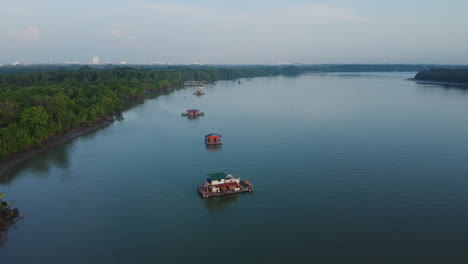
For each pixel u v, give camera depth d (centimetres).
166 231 6844
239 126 15712
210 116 18350
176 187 8919
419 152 11294
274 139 13250
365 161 10494
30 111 12031
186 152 11750
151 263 5853
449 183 8800
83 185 9025
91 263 5862
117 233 6775
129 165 10506
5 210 7362
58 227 6988
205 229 6919
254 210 7650
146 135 14175
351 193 8331
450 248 6125
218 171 9950
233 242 6444
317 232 6706
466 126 15000
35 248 6275
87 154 11581
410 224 6919
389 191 8394
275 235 6650
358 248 6169
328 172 9675
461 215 7244
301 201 7994
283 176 9462
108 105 17862
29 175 9700
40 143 11950
